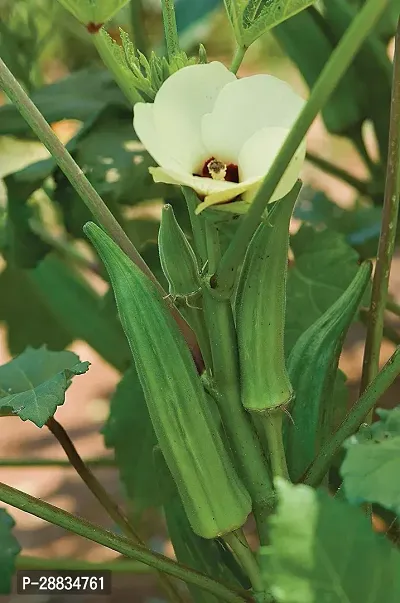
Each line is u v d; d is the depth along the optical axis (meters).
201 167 0.51
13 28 1.05
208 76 0.51
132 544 0.57
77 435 1.28
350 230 0.94
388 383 0.55
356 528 0.48
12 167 1.40
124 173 0.80
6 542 0.68
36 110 0.54
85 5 0.51
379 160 0.96
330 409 0.63
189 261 0.53
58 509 0.56
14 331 1.11
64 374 0.59
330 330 0.60
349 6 0.84
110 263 0.53
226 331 0.54
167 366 0.53
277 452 0.55
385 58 0.87
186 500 0.55
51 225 1.26
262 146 0.49
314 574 0.48
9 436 1.31
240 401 0.55
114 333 1.04
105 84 0.86
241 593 0.57
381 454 0.49
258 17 0.52
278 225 0.52
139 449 0.79
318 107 0.46
